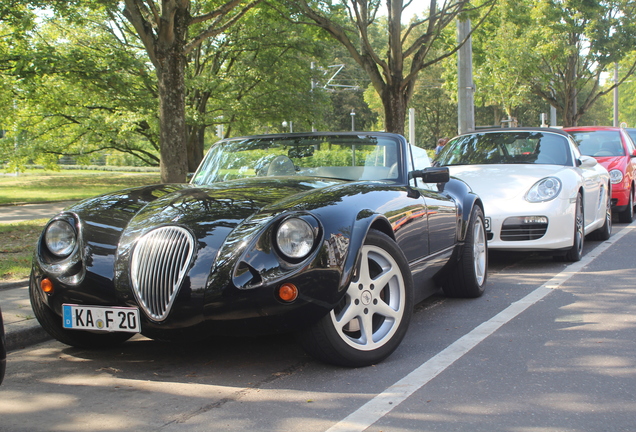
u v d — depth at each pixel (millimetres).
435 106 59875
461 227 4867
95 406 2885
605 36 26344
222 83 23453
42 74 16453
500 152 7473
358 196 3443
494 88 26234
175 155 9461
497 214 6250
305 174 4301
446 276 4984
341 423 2602
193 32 20828
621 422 2564
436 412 2699
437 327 4199
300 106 25188
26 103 21000
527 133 7672
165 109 9398
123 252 3215
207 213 3270
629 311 4547
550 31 25688
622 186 10258
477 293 5102
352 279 3240
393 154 4262
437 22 14078
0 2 13359
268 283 2918
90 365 3535
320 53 24203
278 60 24000
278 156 4492
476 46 22031
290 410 2758
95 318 3221
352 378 3156
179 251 3086
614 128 11336
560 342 3779
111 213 3543
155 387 3123
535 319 4367
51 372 3430
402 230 3715
